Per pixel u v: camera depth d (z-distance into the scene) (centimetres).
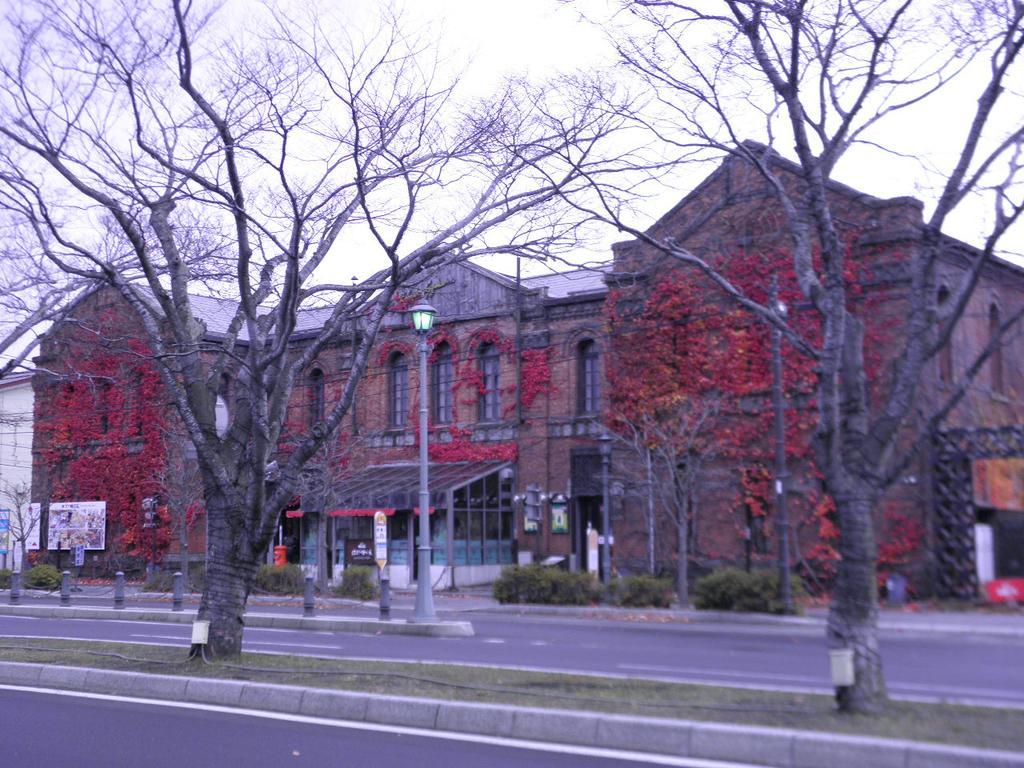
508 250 1285
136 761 838
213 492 1309
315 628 2209
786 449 2727
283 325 1223
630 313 2994
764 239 2347
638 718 853
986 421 2759
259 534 1291
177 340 1299
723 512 2820
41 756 861
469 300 3409
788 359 2736
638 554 2981
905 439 2491
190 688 1124
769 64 1030
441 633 1992
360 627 2142
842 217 2259
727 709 912
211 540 1311
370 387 3794
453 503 3331
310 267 1312
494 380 3572
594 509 3316
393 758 830
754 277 2620
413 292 1698
